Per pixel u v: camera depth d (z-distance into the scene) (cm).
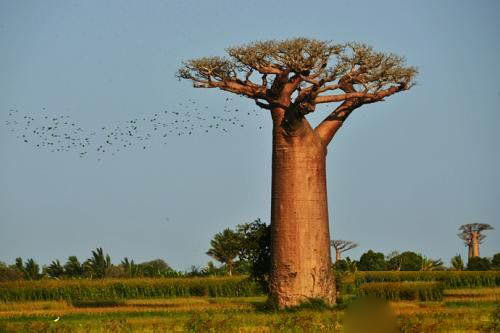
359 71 8038
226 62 8044
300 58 7688
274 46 7756
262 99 8100
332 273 8094
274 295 8006
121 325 6469
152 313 8000
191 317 6888
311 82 7694
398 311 7519
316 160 8038
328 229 8112
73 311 8481
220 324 6281
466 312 7300
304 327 6088
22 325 6638
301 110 7738
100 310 8506
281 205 7994
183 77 8144
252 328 6297
